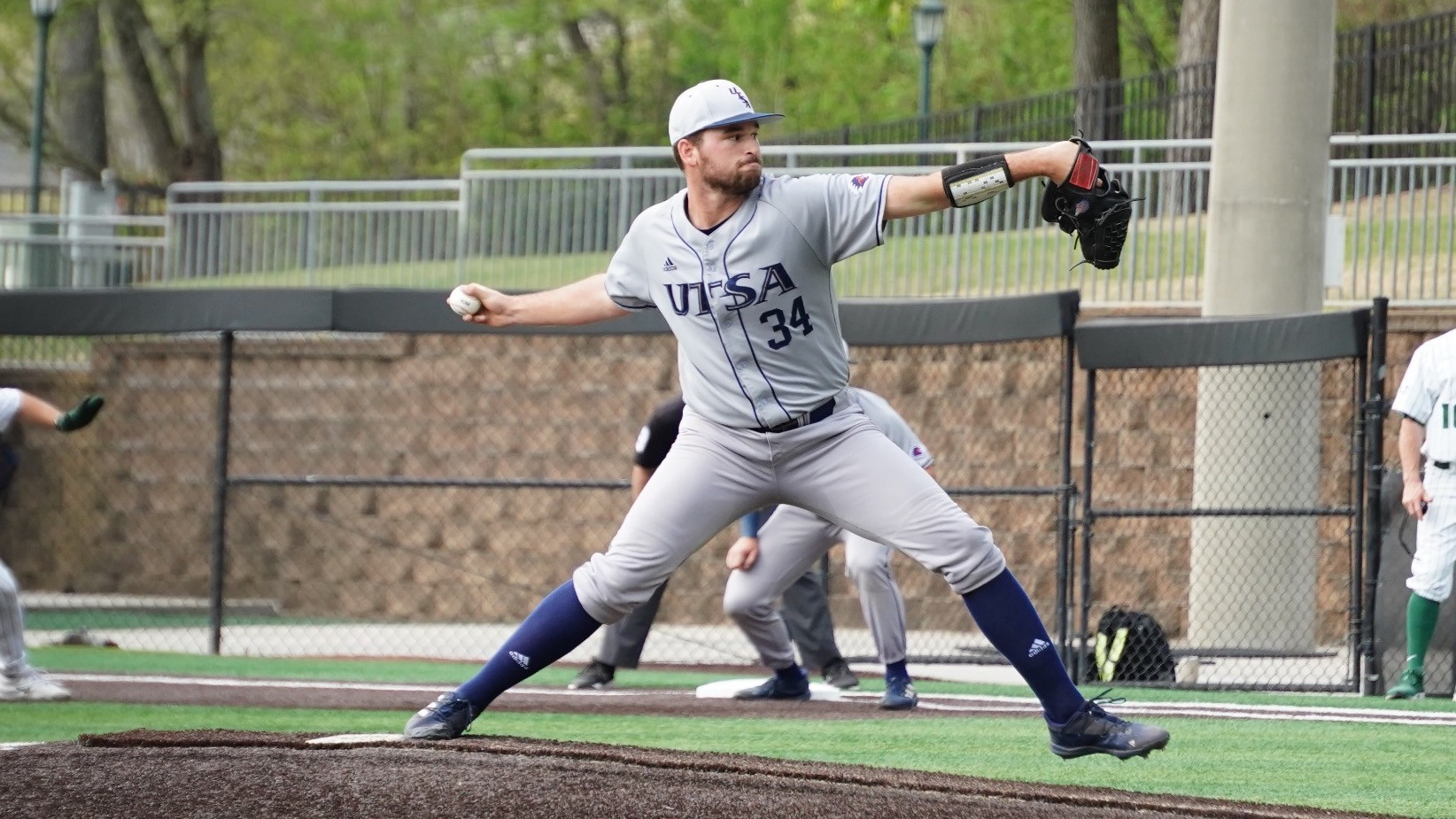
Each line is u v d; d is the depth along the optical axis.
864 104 135.12
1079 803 15.94
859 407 17.47
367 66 129.00
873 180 16.52
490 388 59.50
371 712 26.41
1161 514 36.44
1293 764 20.78
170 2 116.50
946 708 28.08
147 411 62.75
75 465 63.41
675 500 17.42
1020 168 16.02
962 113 75.88
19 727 24.41
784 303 16.59
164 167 120.69
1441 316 49.72
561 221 60.94
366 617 60.19
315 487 61.00
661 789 15.82
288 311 42.94
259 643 50.97
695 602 55.78
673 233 16.83
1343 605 49.09
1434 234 51.72
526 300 18.31
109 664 38.84
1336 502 49.31
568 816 14.88
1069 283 54.94
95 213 80.12
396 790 15.66
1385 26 65.56
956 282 56.47
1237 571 43.06
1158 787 18.70
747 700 29.36
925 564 17.08
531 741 17.98
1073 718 17.20
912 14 99.69
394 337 60.19
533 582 58.88
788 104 136.50
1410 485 31.09
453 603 59.56
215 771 16.45
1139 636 36.44
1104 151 64.25
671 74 137.38
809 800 15.59
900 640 27.86
